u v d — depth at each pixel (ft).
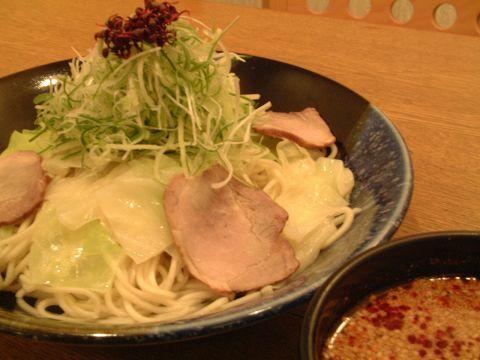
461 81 1.43
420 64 1.51
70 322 0.77
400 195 0.88
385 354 0.64
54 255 0.94
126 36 0.97
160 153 1.00
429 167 1.15
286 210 1.01
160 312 0.93
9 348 0.83
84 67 1.10
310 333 0.61
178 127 1.03
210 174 1.00
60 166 1.06
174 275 0.95
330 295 0.65
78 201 0.98
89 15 1.88
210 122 1.04
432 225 1.02
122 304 0.94
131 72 1.02
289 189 1.07
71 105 1.08
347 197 1.06
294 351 0.81
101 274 0.93
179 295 0.95
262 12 1.84
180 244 0.90
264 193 1.00
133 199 0.96
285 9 2.10
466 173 1.13
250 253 0.92
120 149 1.02
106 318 0.92
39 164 1.06
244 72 1.30
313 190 1.05
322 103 1.20
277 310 0.72
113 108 1.03
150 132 1.04
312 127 1.17
